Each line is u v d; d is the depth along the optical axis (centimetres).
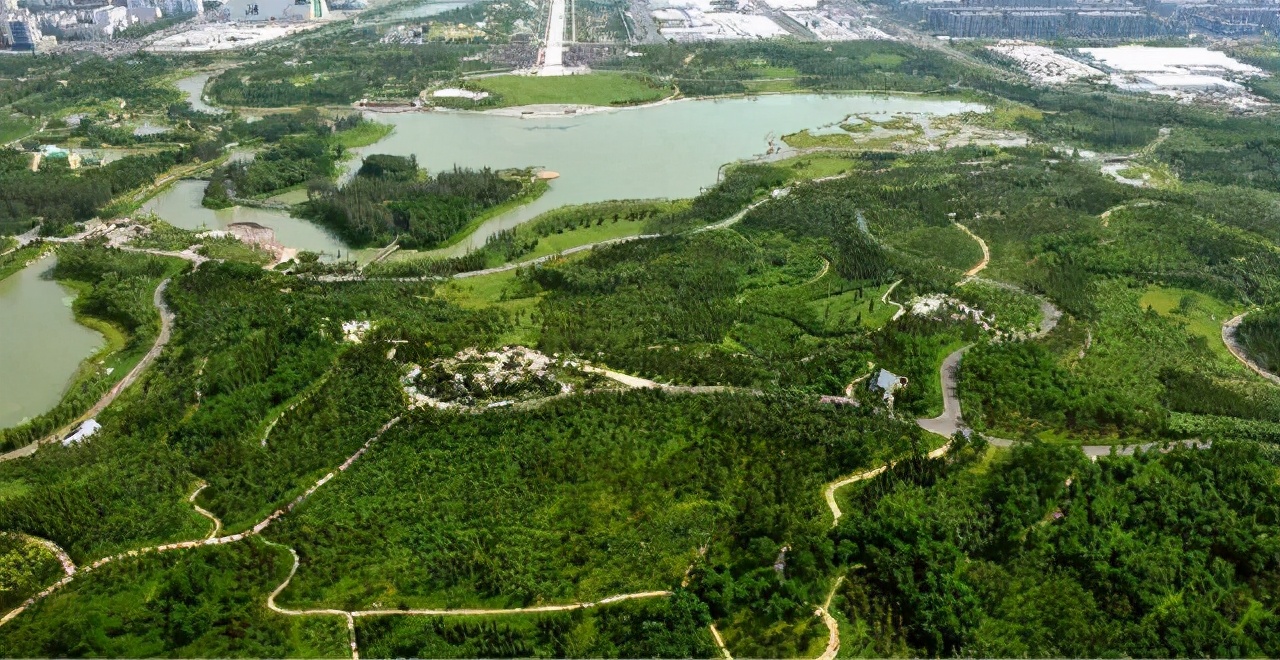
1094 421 16162
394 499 14350
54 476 14912
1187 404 16900
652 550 13175
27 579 12706
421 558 13150
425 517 13925
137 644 11638
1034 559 12812
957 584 12169
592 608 12206
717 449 15275
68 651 11494
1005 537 13200
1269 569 12688
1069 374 17312
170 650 11612
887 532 12950
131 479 14650
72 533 13550
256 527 13912
